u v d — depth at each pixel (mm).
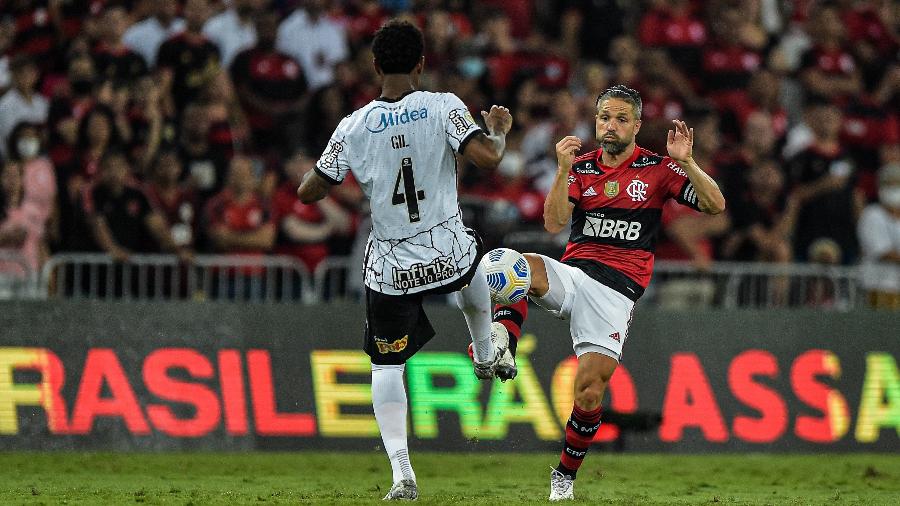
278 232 45656
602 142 24750
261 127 50500
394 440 22672
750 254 48656
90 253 43219
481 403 38438
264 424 37750
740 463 36750
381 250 22062
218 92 47781
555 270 24562
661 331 40062
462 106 21609
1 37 50906
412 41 22031
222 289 42344
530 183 48656
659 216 25094
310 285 43719
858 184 54906
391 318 22359
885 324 41312
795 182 51094
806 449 40156
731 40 56500
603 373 24375
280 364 38156
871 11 61875
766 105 55062
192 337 37969
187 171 46156
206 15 49969
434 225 21766
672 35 56156
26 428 36656
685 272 44062
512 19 57812
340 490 27438
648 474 33469
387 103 21875
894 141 56031
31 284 41406
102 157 43594
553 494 24828
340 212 46562
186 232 44594
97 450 36875
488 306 22969
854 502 26500
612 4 58312
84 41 48781
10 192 43969
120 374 37406
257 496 24703
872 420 40719
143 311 37875
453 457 36875
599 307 24391
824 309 41469
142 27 51062
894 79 59281
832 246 48094
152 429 37250
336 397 38188
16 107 47906
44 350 37188
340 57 52906
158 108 47375
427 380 38281
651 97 52688
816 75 57562
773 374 40406
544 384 38875
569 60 56375
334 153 22156
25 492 25641
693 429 39625
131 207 43469
